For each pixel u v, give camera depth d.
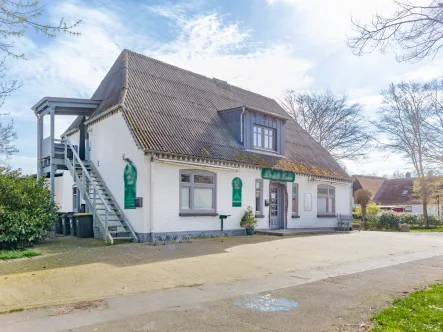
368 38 7.16
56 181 22.59
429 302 6.00
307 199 21.17
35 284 7.34
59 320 5.33
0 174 12.90
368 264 9.81
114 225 14.20
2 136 20.83
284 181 19.44
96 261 9.65
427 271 8.90
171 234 13.99
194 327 5.04
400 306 5.81
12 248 11.84
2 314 5.62
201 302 6.19
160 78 18.12
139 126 14.03
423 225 32.94
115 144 15.36
